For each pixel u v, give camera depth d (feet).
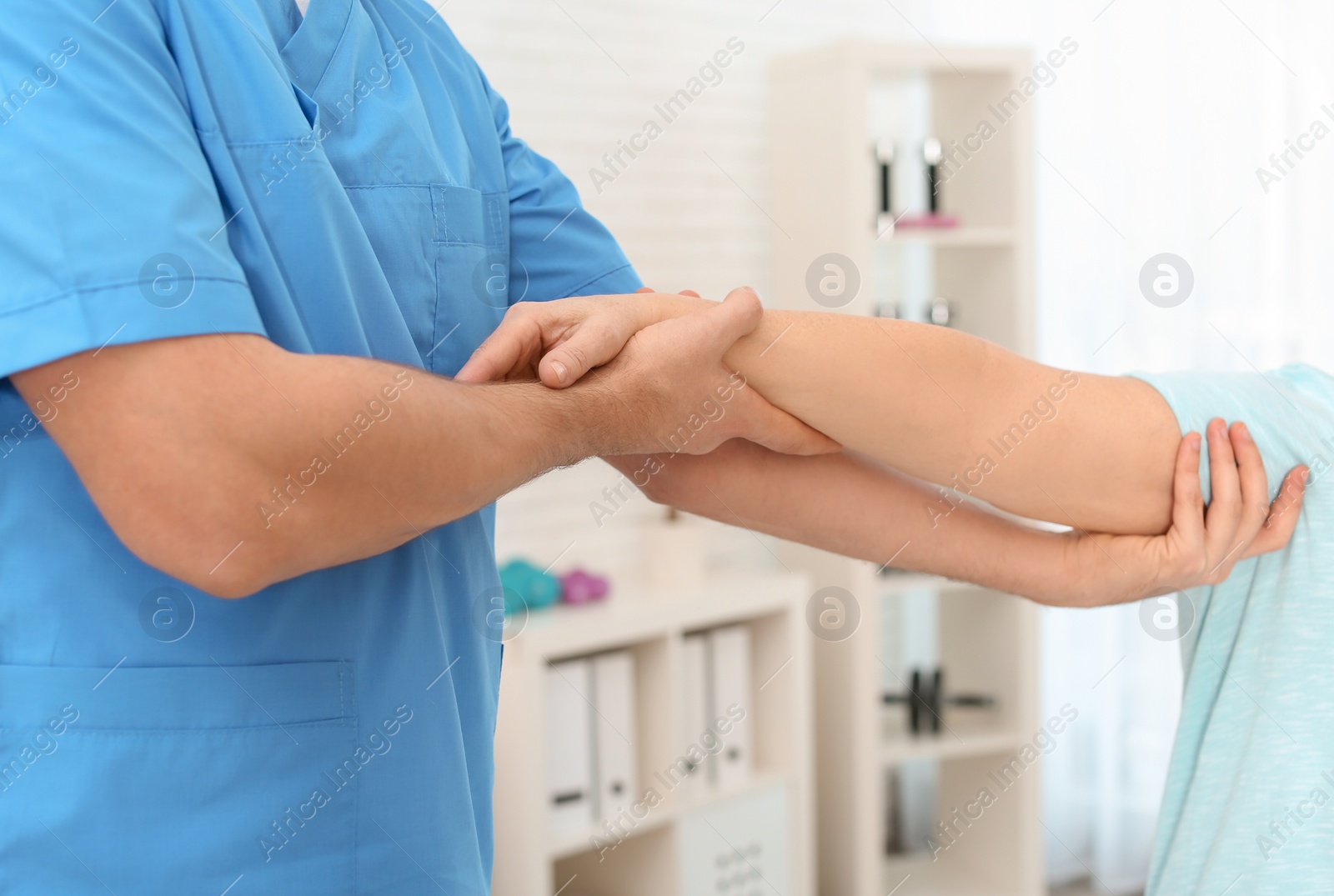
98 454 1.89
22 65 1.90
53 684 2.16
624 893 8.09
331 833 2.36
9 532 2.14
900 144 9.95
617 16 8.63
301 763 2.31
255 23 2.35
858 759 8.93
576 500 8.63
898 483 3.12
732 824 8.12
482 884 2.72
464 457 2.07
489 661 2.86
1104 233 9.80
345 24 2.55
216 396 1.88
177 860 2.22
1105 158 9.73
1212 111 9.68
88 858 2.18
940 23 10.09
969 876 9.71
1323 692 2.76
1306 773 2.74
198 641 2.21
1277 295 9.80
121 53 1.99
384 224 2.52
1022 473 2.86
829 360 2.72
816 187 8.91
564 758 7.36
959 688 9.86
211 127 2.20
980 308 9.39
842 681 9.05
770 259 9.55
